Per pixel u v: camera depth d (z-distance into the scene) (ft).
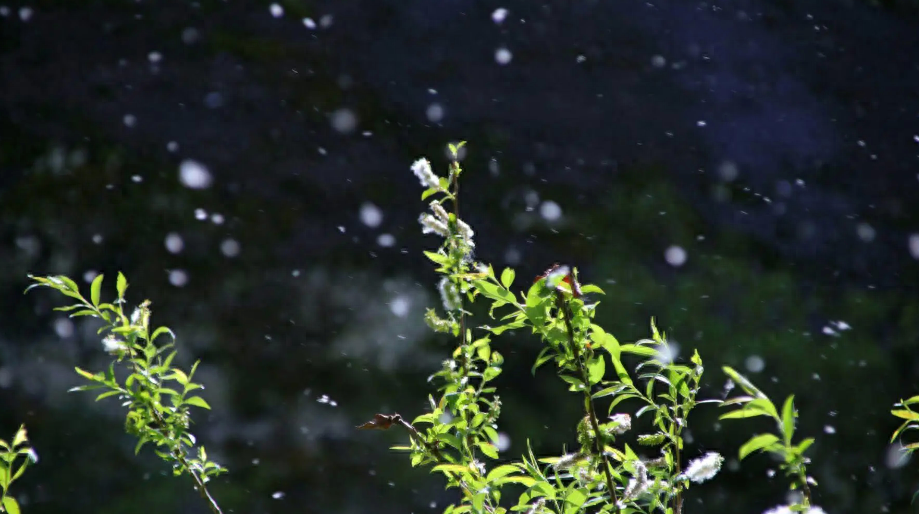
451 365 7.24
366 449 22.82
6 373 25.07
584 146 39.60
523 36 47.83
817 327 28.91
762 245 33.94
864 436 23.82
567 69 45.70
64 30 42.98
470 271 7.06
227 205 33.50
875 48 50.90
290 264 30.73
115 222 32.07
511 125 40.60
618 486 6.92
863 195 38.63
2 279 29.09
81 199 32.94
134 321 7.38
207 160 35.81
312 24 45.88
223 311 28.32
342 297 29.27
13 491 20.83
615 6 51.65
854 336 28.48
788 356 26.81
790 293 30.40
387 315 28.35
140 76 40.57
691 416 23.52
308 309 28.58
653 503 6.42
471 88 43.09
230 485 21.44
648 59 47.42
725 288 30.25
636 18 50.83
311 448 22.76
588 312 6.18
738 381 4.38
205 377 25.30
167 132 37.22
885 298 31.27
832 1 55.06
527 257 31.89
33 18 43.39
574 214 34.45
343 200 34.63
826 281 32.12
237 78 41.19
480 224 33.58
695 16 51.80
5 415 23.38
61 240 31.04
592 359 6.26
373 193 35.24
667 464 6.50
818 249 34.22
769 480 21.70
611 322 27.61
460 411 7.09
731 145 41.22
